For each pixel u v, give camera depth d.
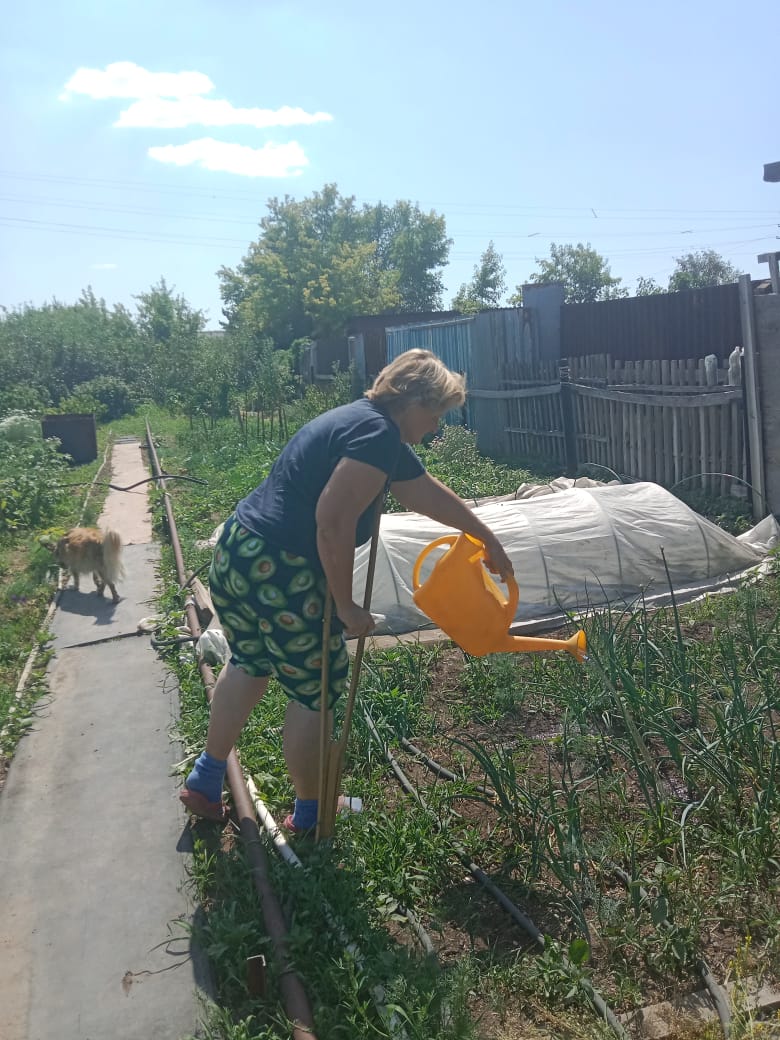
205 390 19.73
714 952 2.69
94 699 4.93
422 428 2.94
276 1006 2.47
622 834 3.21
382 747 3.94
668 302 10.30
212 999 2.58
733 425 8.20
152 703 4.82
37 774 4.04
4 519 9.63
